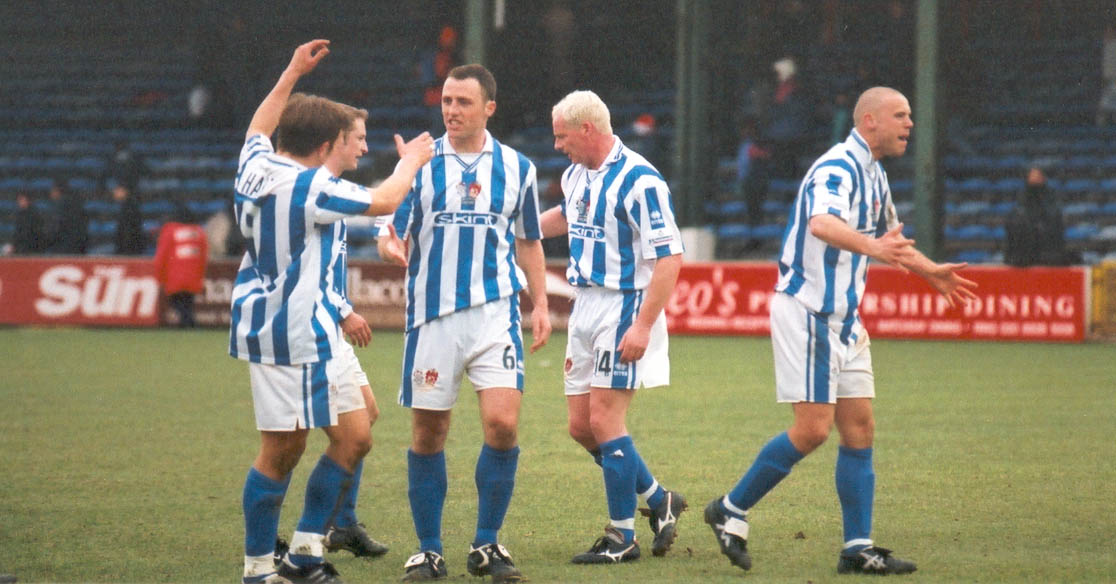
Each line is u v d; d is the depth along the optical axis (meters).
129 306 60.06
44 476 24.75
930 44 55.06
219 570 17.55
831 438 28.66
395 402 35.38
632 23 84.88
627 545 18.27
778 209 71.31
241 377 40.97
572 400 19.23
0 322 60.72
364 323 16.92
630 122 82.12
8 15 102.00
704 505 22.16
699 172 62.12
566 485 23.70
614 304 18.41
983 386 37.97
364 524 20.83
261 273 15.91
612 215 18.27
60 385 38.91
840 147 17.25
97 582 16.86
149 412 33.38
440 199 17.47
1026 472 24.77
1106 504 21.78
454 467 25.80
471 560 17.34
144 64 98.56
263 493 16.25
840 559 17.38
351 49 94.69
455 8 84.38
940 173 55.75
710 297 55.50
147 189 81.25
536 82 82.50
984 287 52.44
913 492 22.88
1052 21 81.44
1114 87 74.94
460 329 17.48
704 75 61.97
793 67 67.81
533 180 18.19
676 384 38.78
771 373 41.50
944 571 17.20
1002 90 79.56
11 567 17.70
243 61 88.19
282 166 15.82
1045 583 16.50
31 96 95.50
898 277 53.34
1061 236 53.72
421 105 88.12
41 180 85.38
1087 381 39.09
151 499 22.58
